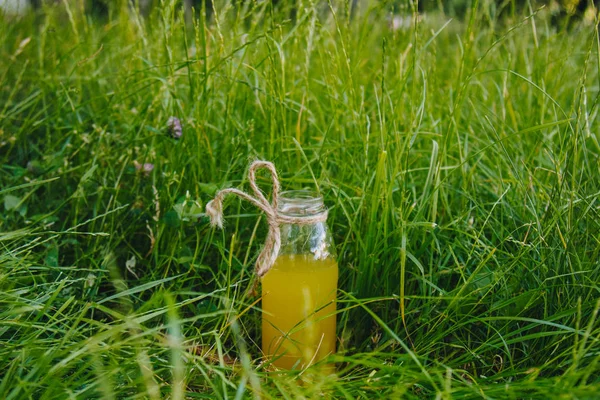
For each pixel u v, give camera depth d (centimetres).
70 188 74
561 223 58
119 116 79
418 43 84
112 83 92
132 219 69
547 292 54
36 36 107
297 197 54
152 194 70
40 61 88
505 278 58
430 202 63
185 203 60
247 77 77
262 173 66
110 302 61
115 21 103
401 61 77
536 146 72
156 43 83
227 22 91
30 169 71
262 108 71
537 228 59
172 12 71
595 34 57
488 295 57
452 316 56
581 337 51
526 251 55
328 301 55
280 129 72
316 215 53
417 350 54
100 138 72
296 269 54
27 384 41
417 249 63
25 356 46
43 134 85
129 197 71
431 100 79
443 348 56
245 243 66
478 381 48
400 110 74
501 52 102
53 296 48
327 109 81
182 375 48
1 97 90
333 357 48
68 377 47
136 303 60
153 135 71
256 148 73
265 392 44
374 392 47
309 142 74
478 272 59
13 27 104
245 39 83
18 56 100
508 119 86
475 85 94
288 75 82
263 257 52
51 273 59
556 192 60
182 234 64
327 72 87
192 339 49
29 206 72
